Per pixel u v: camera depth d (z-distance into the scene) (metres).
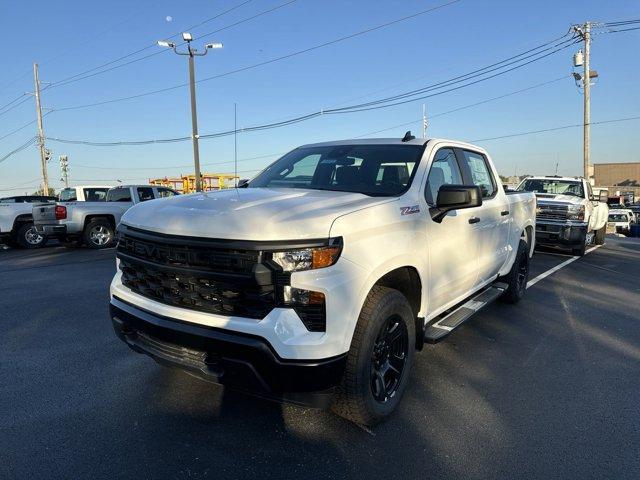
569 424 3.30
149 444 2.99
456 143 4.65
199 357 2.87
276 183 4.20
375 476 2.70
